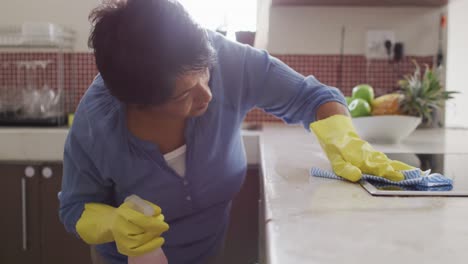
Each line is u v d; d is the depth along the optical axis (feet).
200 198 3.21
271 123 6.95
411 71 6.64
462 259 1.41
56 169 5.83
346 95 6.75
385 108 4.66
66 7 7.02
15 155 5.82
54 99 6.75
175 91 2.21
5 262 5.95
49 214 5.86
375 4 6.49
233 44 3.20
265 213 1.98
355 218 1.85
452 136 5.29
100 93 2.91
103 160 2.88
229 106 3.07
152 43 2.11
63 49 7.02
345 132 3.06
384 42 6.61
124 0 2.27
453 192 2.26
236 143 3.31
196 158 2.95
